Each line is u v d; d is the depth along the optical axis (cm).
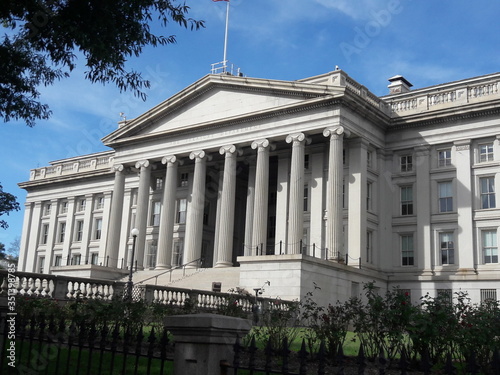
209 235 5025
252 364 685
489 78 4256
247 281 3416
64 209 6425
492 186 3856
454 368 626
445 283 3850
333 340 1465
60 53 1586
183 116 4659
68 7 1527
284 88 4047
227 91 4434
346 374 1184
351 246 3856
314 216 4147
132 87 1677
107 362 1335
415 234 4056
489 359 1296
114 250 4756
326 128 3841
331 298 3409
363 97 4100
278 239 4250
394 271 4081
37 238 6556
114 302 1692
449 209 3988
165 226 4516
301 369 643
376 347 1416
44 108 1777
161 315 2044
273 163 4806
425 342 1252
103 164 6125
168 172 4622
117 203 4875
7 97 1705
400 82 5047
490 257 3781
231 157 4281
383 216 4162
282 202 4312
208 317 704
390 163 4247
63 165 6506
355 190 3931
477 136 3909
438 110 4038
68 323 1691
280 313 1872
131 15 1562
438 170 4041
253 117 4184
